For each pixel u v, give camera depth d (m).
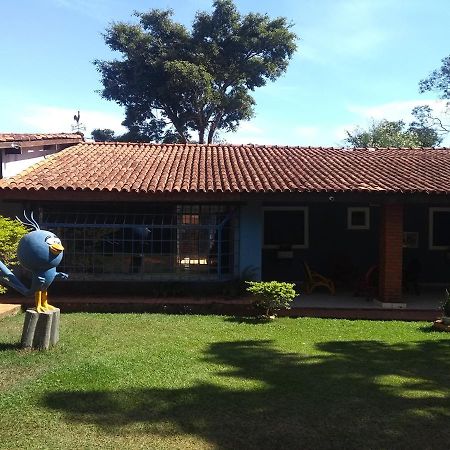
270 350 7.45
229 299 10.73
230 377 6.09
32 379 5.74
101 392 5.40
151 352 7.08
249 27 34.03
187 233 11.30
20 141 11.82
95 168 12.22
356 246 14.50
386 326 9.54
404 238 14.55
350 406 5.26
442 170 12.84
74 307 10.23
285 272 14.40
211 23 33.59
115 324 8.97
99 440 4.33
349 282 13.78
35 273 7.02
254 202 11.44
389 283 11.05
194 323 9.28
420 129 39.81
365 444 4.41
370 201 10.77
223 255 11.45
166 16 33.50
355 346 7.86
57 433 4.43
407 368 6.70
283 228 14.40
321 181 11.19
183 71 30.48
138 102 34.19
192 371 6.27
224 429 4.62
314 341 8.16
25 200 10.72
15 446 4.19
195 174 11.95
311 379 6.11
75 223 11.09
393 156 15.05
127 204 11.25
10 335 7.81
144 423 4.68
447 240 14.64
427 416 5.03
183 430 4.57
